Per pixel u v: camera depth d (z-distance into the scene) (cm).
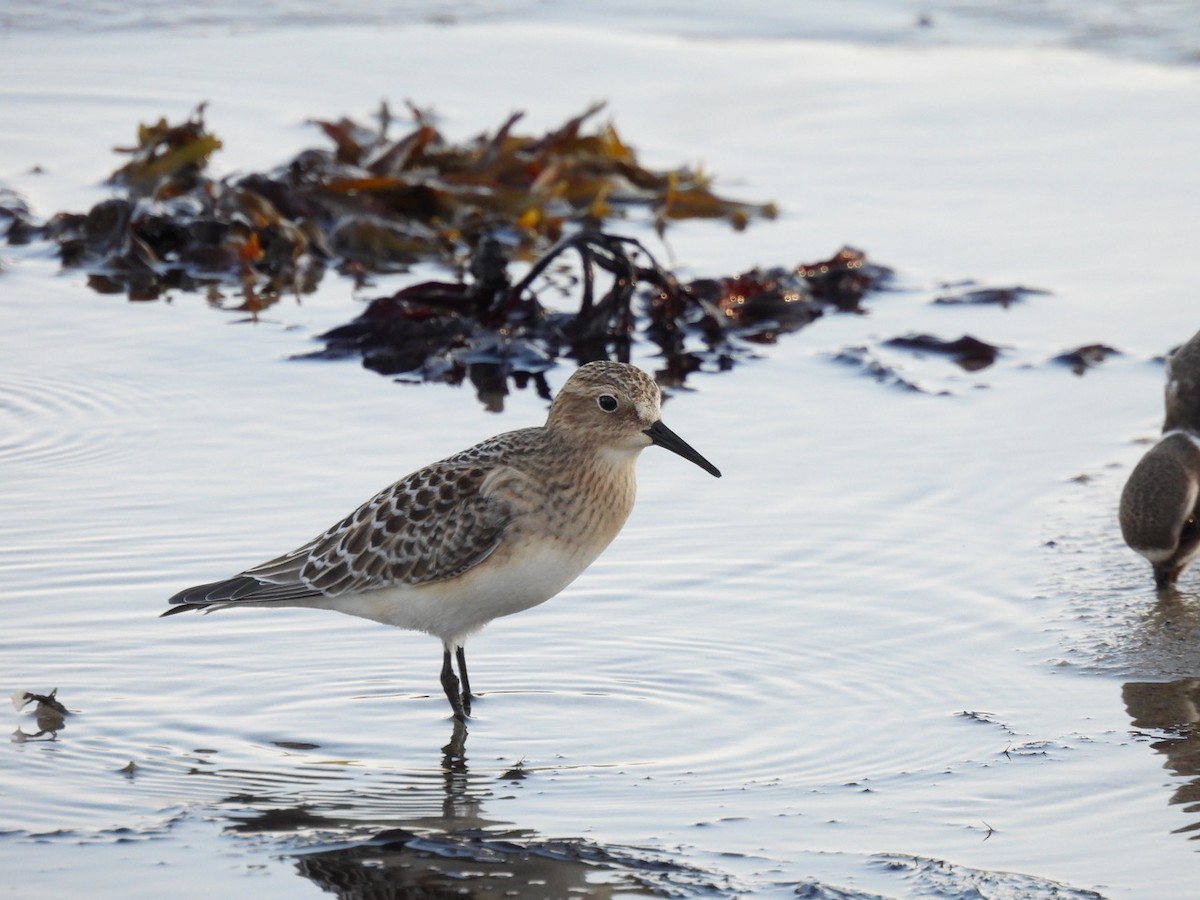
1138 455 1650
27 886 933
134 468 1572
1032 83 2944
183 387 1797
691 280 2158
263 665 1239
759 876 946
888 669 1227
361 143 2583
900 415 1762
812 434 1708
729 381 1881
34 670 1209
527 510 1216
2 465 1567
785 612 1323
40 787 1048
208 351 1914
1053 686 1202
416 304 2061
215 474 1563
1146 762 1085
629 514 1381
